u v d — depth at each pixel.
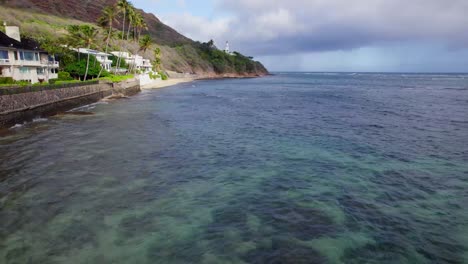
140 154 20.53
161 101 53.72
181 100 56.75
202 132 28.17
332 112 43.34
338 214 12.60
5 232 10.93
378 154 21.42
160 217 12.24
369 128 31.19
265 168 18.30
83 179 15.91
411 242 10.66
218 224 11.78
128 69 92.56
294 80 181.12
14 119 28.47
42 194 14.02
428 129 30.69
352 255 9.91
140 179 16.16
